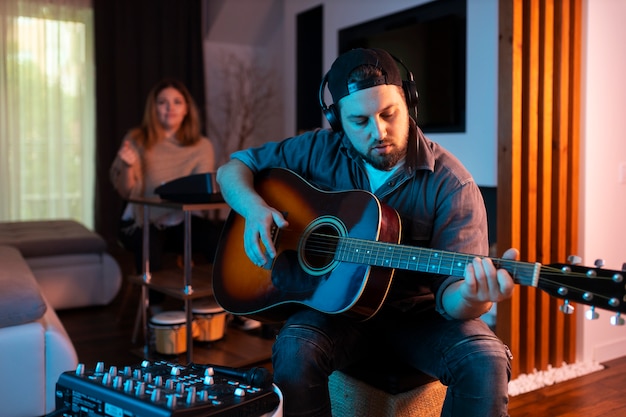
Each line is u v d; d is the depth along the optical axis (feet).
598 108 8.56
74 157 19.31
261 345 8.98
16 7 17.97
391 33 14.34
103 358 8.98
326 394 4.40
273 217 4.85
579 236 8.56
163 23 20.07
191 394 3.33
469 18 12.24
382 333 4.93
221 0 20.04
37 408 6.26
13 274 7.10
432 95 13.34
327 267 4.63
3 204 18.17
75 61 19.07
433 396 4.94
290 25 18.22
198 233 9.97
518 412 6.99
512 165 7.70
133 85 19.69
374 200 4.59
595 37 8.47
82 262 11.85
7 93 17.98
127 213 10.27
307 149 5.45
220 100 22.03
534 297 8.15
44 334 6.31
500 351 4.18
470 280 3.68
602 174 8.68
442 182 4.75
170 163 10.59
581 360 8.67
